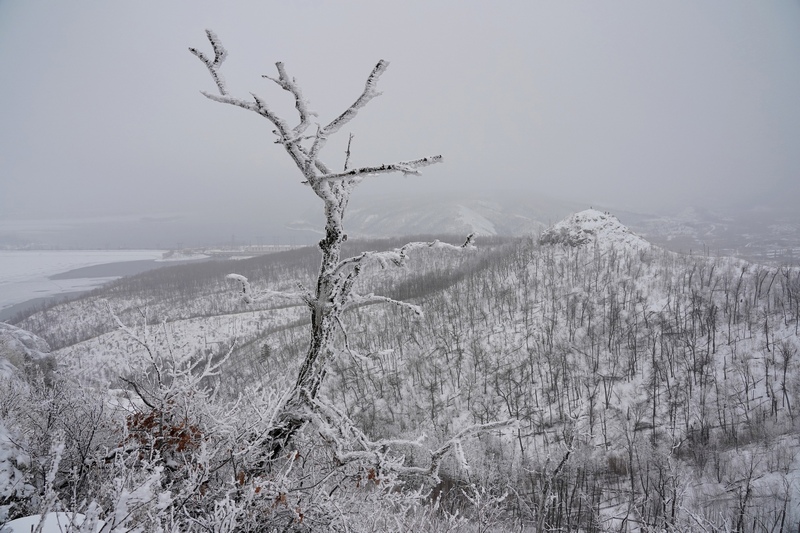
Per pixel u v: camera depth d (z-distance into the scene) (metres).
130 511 2.60
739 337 46.00
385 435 42.41
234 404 5.23
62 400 5.87
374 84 3.43
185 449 4.41
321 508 4.20
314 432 5.05
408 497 4.87
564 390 45.16
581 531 24.22
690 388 41.59
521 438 37.34
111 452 4.08
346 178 3.57
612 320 52.38
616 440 37.56
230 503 3.50
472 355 53.25
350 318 62.97
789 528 22.42
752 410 37.53
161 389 4.76
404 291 75.25
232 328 76.62
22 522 2.86
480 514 8.26
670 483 24.58
